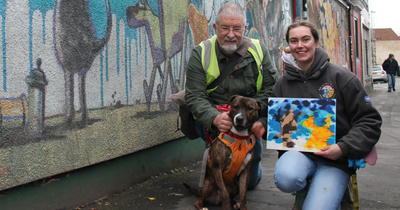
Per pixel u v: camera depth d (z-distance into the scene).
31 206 2.70
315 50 2.57
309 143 2.43
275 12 8.10
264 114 3.05
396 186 3.77
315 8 10.87
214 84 3.31
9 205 2.54
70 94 2.97
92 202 3.22
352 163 2.35
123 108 3.56
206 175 3.20
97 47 3.24
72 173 3.06
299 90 2.61
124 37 3.58
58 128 2.86
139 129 3.79
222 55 3.27
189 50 4.75
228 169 2.96
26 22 2.59
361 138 2.28
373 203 3.25
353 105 2.39
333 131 2.38
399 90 20.42
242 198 2.97
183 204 3.25
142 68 3.85
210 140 3.30
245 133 2.89
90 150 3.16
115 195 3.47
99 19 3.26
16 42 2.52
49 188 2.85
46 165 2.75
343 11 15.44
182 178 4.11
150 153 4.07
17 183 2.53
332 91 2.47
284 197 3.46
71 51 2.97
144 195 3.49
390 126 8.26
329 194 2.26
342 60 14.98
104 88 3.33
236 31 3.07
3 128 2.44
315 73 2.51
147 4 3.91
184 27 4.62
